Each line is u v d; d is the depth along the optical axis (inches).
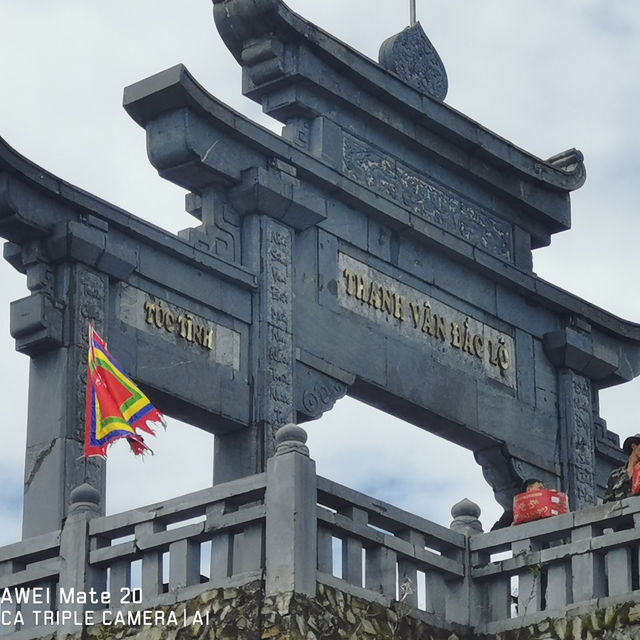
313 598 885.2
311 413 1218.0
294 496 889.5
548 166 1401.3
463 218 1352.1
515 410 1350.9
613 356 1419.8
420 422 1304.1
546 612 930.7
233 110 1205.7
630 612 903.7
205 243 1195.9
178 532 918.4
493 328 1355.8
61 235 1116.5
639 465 940.6
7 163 1093.8
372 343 1266.0
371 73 1283.2
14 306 1115.9
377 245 1288.1
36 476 1091.9
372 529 926.4
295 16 1242.0
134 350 1138.7
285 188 1223.5
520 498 991.0
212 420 1178.0
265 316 1205.7
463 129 1338.6
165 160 1192.8
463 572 957.8
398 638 917.2
